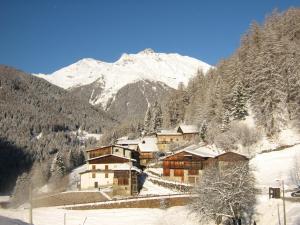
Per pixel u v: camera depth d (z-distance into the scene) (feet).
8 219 124.06
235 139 393.09
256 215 235.81
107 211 301.43
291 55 407.44
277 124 377.50
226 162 350.64
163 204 295.89
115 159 380.78
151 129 640.17
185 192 322.55
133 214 288.51
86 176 380.58
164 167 373.81
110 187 369.91
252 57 443.32
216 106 467.93
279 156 335.26
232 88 440.86
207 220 242.37
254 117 406.82
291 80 390.01
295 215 213.46
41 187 449.89
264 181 298.15
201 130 457.27
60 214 297.53
